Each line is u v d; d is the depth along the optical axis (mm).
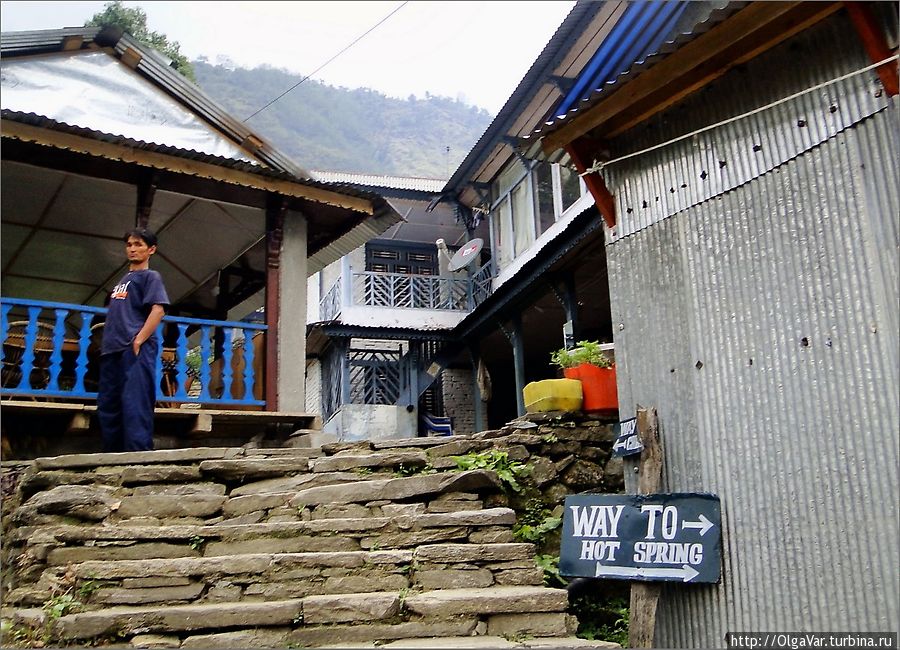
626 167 5910
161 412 7004
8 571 4984
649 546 4961
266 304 8406
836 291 4422
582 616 5617
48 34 8781
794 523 4469
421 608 4219
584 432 6680
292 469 5832
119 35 9078
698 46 4848
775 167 4844
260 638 4031
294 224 8891
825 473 4352
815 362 4480
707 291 5172
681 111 5523
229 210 9055
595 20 11602
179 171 7676
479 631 4211
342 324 16000
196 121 9609
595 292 13703
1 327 6793
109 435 6309
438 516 5094
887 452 4078
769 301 4781
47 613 4121
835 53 4562
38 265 10852
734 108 5148
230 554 4809
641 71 5121
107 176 7836
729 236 5078
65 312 7043
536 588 4578
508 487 6094
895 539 3994
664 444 5289
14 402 6449
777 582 4496
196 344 12828
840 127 4492
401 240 20109
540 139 6027
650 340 5523
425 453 6297
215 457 5824
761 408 4738
